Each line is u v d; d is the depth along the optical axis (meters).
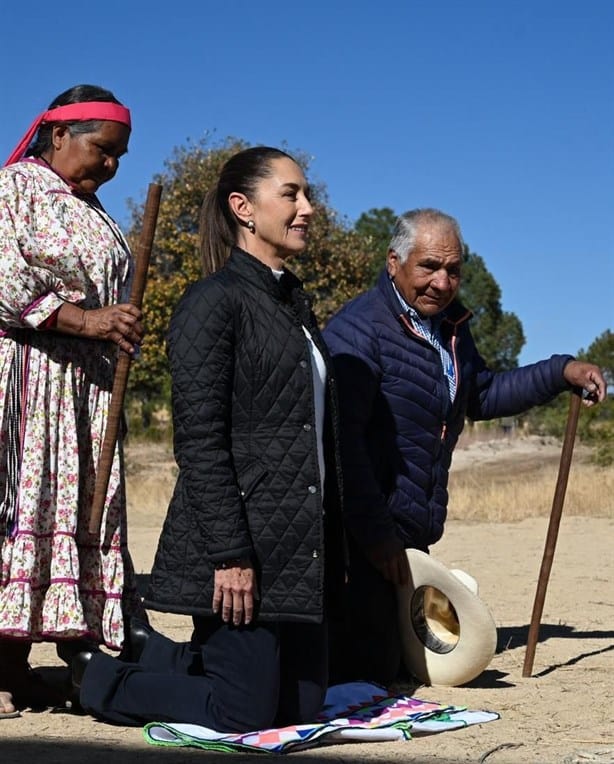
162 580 4.23
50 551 4.70
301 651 4.41
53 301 4.64
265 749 4.09
